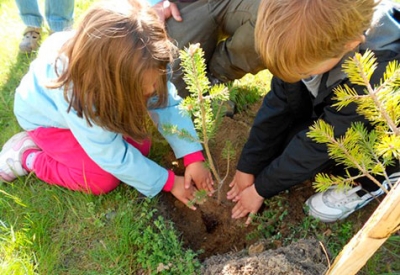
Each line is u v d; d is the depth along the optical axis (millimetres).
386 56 1499
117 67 1503
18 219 2008
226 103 2381
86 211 2018
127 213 1969
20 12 2783
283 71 1417
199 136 1875
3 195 2088
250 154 2010
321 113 1863
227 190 2123
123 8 1534
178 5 2324
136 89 1565
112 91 1571
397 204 967
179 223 2037
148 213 1958
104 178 2016
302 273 1554
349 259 1177
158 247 1806
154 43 1527
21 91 2074
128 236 1897
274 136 2006
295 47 1321
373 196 1817
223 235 2018
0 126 2424
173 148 2055
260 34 1396
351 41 1354
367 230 1081
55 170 2043
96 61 1513
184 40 2311
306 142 1710
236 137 2293
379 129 1408
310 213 1925
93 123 1758
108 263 1864
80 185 2033
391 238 1840
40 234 1940
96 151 1854
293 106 1932
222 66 2441
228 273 1618
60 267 1872
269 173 1861
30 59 2793
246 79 2600
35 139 2094
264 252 1699
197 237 2025
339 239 1866
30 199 2084
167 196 2117
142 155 1975
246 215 2023
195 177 2049
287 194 2039
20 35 2959
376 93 1204
